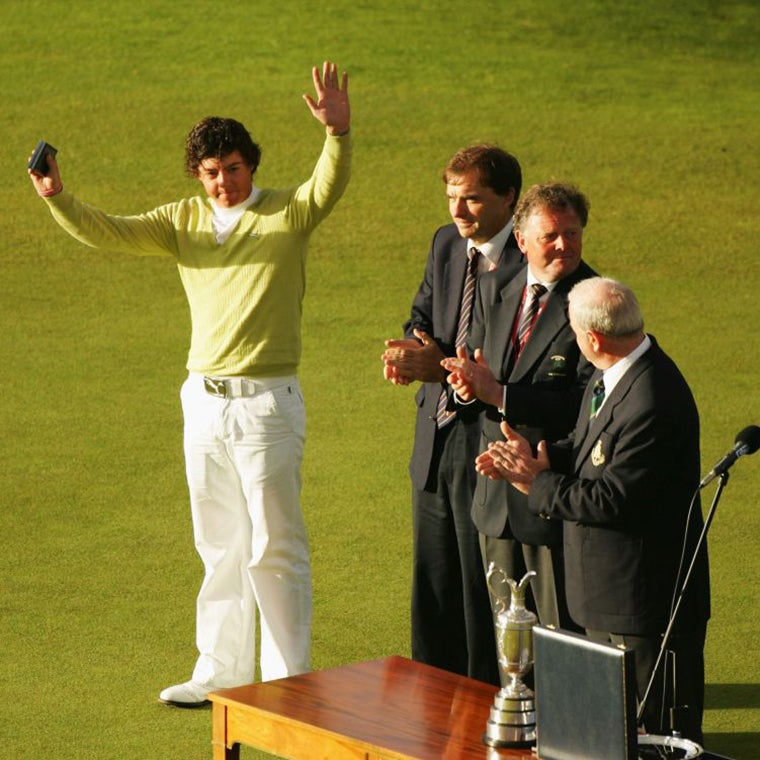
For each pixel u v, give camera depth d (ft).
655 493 49.78
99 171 171.83
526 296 57.82
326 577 78.43
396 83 201.05
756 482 92.73
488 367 58.03
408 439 102.01
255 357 61.21
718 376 116.06
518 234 57.16
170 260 146.82
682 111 195.42
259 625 73.87
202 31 216.54
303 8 225.97
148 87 196.54
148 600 75.61
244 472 62.23
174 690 63.46
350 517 87.45
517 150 179.93
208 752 59.11
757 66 215.72
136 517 87.86
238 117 186.50
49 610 74.28
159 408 108.88
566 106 195.83
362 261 146.72
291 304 61.93
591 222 158.40
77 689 65.21
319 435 102.83
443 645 63.62
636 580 50.52
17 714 62.59
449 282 62.54
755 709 62.59
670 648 50.80
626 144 182.19
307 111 188.55
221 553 64.18
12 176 169.17
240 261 61.31
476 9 229.25
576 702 43.19
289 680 51.34
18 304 134.72
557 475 51.47
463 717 48.03
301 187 61.62
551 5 231.91
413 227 155.94
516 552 57.62
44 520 87.35
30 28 216.54
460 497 60.80
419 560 63.05
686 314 132.77
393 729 47.03
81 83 197.47
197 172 61.77
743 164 175.94
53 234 152.76
